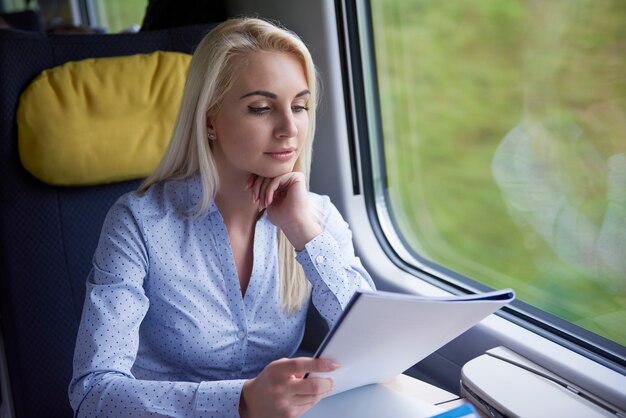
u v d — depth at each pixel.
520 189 1.60
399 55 1.87
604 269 1.42
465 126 1.73
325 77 1.88
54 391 1.66
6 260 1.61
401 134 1.92
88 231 1.69
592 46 1.36
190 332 1.35
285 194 1.36
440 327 1.03
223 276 1.37
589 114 1.39
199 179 1.37
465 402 1.19
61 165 1.61
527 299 1.54
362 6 1.85
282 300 1.42
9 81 1.62
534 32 1.48
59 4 4.36
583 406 1.13
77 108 1.64
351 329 0.93
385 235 1.92
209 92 1.27
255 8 2.09
